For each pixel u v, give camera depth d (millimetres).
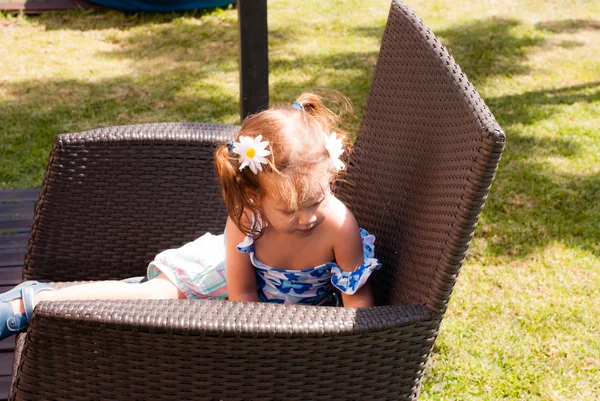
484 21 6148
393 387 1468
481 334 2561
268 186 1524
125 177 2045
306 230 1576
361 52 5453
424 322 1423
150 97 4699
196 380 1375
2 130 4230
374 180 1809
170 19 6246
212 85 4883
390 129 1774
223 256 1919
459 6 6586
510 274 2930
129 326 1304
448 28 5957
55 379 1394
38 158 3912
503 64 5219
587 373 2377
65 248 2049
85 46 5625
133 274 2102
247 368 1364
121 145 2025
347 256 1688
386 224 1750
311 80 4918
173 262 1909
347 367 1401
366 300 1698
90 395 1400
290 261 1731
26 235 3033
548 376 2361
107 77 5031
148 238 2090
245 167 1551
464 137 1422
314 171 1523
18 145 4059
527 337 2549
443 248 1408
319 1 6785
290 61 5266
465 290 2824
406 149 1698
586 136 4125
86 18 6207
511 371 2385
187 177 2070
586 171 3738
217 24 6125
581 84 4879
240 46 2738
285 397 1409
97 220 2051
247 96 2805
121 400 1402
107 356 1360
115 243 2076
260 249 1731
